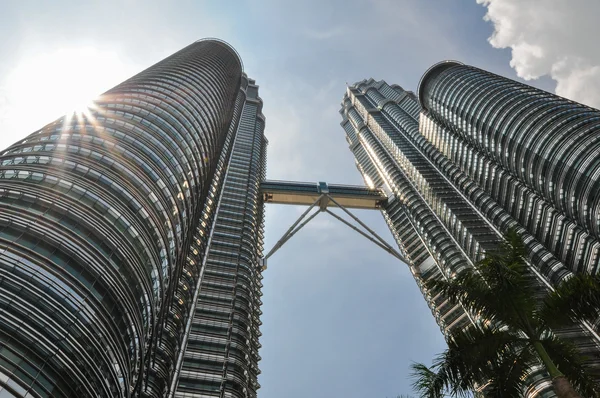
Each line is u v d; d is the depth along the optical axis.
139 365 40.62
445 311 127.50
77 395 27.78
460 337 20.86
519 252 22.62
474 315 21.86
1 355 24.75
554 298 20.62
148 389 57.12
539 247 112.50
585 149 101.31
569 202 103.75
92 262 35.00
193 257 92.62
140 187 50.41
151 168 55.06
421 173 181.62
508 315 21.03
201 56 135.12
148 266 44.16
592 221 96.81
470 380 20.03
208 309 98.06
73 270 33.38
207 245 110.50
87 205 40.12
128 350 36.72
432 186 170.25
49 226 34.72
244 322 99.12
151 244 45.94
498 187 138.00
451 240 149.75
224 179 155.38
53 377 26.66
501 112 133.50
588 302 20.08
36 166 42.12
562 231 106.56
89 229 37.81
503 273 21.12
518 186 127.19
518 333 21.39
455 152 166.25
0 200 35.09
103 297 34.50
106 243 38.38
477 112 145.75
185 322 80.56
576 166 101.81
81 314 31.42
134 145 56.59
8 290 28.53
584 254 98.50
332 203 195.25
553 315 20.56
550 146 111.06
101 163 48.53
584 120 107.94
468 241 137.50
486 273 21.53
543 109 121.75
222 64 137.12
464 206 154.50
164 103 75.50
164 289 49.69
